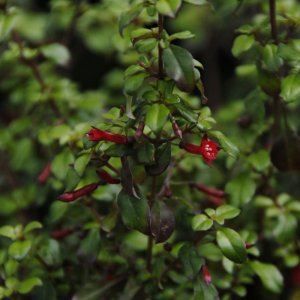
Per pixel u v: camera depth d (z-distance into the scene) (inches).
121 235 31.5
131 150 27.4
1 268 30.6
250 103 31.4
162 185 30.2
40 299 30.5
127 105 27.5
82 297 30.1
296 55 28.8
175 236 32.0
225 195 30.2
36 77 33.7
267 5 32.2
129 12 27.9
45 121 34.5
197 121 27.3
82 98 34.3
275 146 31.0
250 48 30.5
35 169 36.4
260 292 34.6
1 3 31.7
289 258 32.4
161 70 27.6
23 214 35.2
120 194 27.6
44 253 30.4
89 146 27.5
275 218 33.8
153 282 29.8
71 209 31.7
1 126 39.4
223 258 30.3
